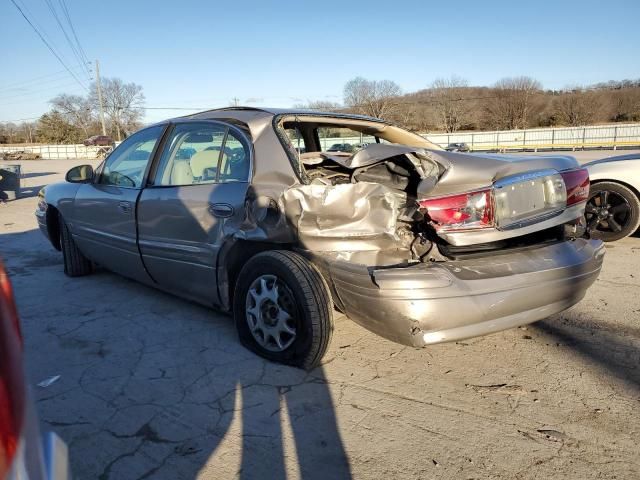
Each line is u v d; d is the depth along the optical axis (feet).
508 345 11.53
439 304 8.70
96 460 7.74
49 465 3.68
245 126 11.51
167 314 13.71
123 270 15.03
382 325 9.14
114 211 14.26
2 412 3.01
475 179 9.41
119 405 9.27
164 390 9.77
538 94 234.79
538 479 7.25
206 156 12.09
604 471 7.39
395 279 8.73
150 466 7.61
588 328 12.34
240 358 11.02
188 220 11.89
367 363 10.78
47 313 13.92
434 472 7.43
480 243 9.46
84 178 16.02
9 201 43.73
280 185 10.23
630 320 12.77
